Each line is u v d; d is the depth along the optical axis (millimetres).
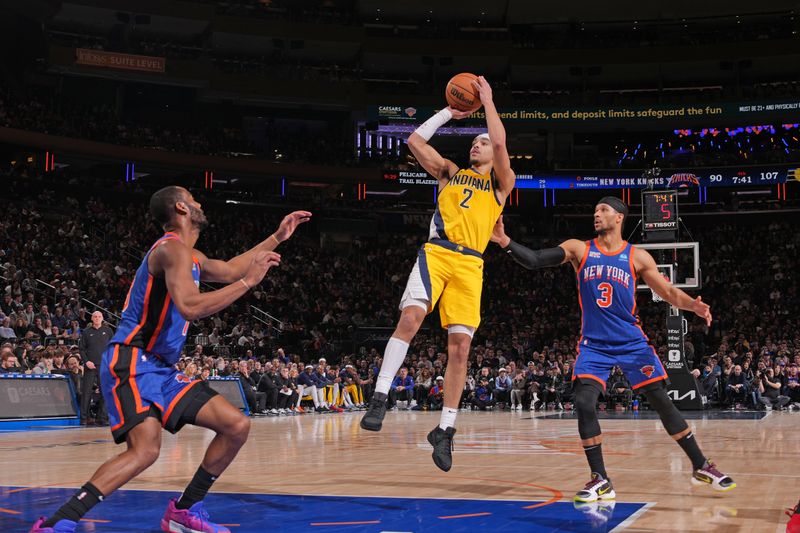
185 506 3783
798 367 20719
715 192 38125
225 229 33188
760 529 3762
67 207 29938
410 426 13844
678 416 5039
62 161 34094
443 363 23781
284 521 4066
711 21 38875
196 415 3676
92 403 14883
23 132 31047
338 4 39281
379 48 38125
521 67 39062
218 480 5820
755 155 35781
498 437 10844
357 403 22062
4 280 22312
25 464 7125
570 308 31656
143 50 35281
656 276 5164
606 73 39500
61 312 20188
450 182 5098
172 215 3762
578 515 4211
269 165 36406
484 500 4766
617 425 13734
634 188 37125
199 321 25016
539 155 40812
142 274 3637
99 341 13891
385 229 38000
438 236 5023
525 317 31328
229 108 39000
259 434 11602
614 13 38406
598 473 4805
